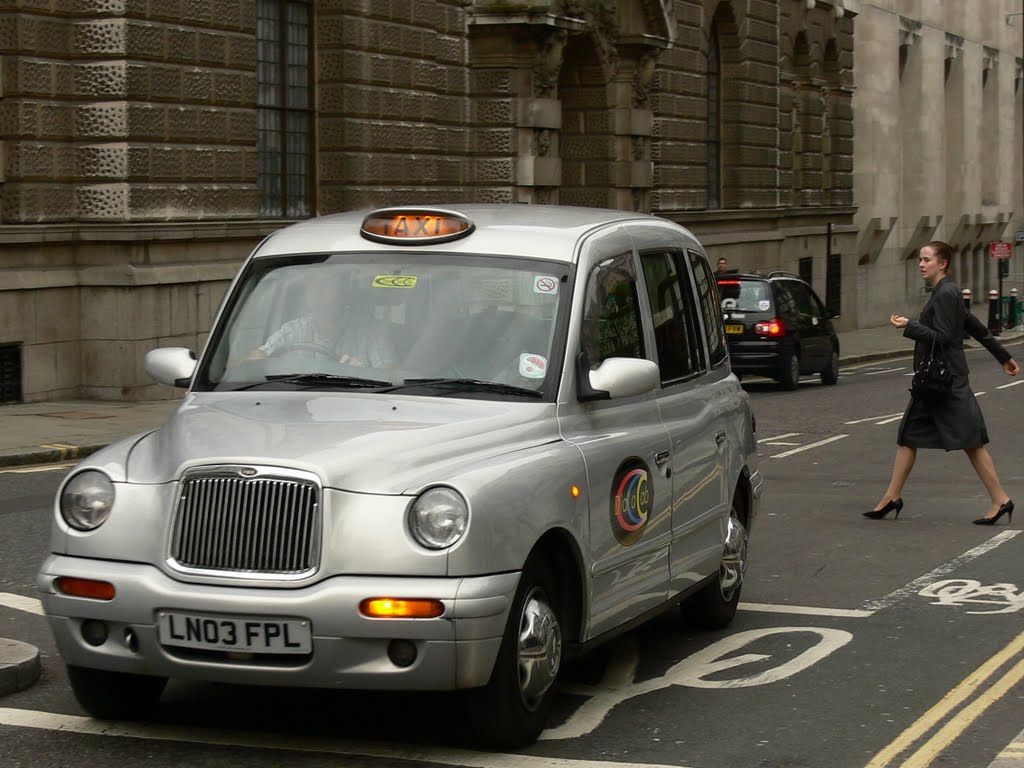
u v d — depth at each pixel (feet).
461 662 20.58
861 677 26.61
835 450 63.36
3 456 54.75
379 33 93.97
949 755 22.11
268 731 22.91
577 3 111.45
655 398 26.84
